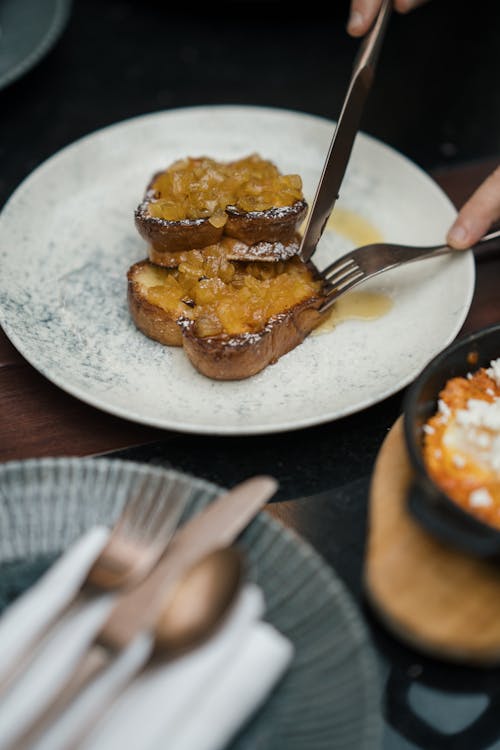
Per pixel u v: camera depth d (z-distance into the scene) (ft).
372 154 2.45
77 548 1.57
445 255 2.21
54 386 2.01
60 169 2.39
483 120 3.07
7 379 2.02
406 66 3.25
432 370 1.76
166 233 2.12
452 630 1.57
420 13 3.45
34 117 2.86
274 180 2.20
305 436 1.93
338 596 1.56
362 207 2.40
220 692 1.47
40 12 2.91
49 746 1.39
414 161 2.90
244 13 3.37
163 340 2.08
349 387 1.98
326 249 2.32
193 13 3.35
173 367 2.04
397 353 2.05
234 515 1.60
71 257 2.26
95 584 1.54
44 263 2.24
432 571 1.62
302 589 1.58
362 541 1.77
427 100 3.13
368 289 2.19
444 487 1.67
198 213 2.13
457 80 3.20
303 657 1.53
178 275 2.13
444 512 1.59
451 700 1.60
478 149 2.96
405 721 1.58
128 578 1.55
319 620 1.55
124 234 2.32
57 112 2.89
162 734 1.42
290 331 2.05
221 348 1.96
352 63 3.22
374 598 1.62
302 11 3.40
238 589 1.51
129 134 2.49
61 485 1.69
